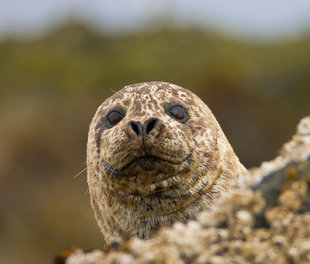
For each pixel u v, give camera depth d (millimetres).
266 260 15664
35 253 67250
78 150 77438
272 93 83938
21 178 73938
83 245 66188
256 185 16578
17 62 100125
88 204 69625
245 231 16062
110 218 25000
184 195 23875
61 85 91875
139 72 91812
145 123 22891
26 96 90375
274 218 16000
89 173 26234
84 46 103375
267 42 100750
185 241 16141
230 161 25625
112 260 16281
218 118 80688
